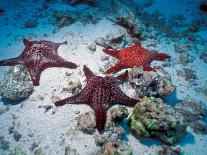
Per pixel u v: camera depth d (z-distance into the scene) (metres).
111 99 0.45
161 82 0.47
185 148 0.43
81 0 0.74
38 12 0.73
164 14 0.75
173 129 0.42
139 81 0.48
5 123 0.46
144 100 0.43
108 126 0.43
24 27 0.68
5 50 0.60
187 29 0.70
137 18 0.65
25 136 0.44
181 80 0.55
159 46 0.63
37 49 0.52
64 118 0.46
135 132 0.43
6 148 0.43
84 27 0.66
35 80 0.50
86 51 0.59
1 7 0.75
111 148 0.39
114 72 0.52
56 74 0.53
